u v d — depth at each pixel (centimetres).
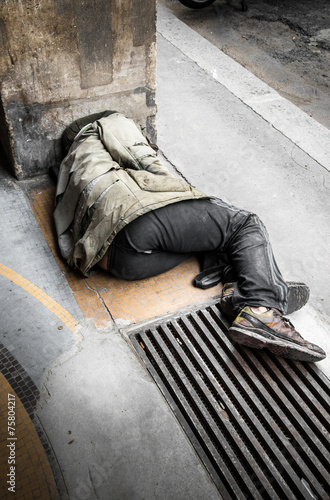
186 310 288
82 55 334
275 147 435
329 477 219
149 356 266
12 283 294
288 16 729
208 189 382
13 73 319
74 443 224
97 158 302
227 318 285
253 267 274
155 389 247
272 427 236
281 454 227
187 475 217
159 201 271
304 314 294
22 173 368
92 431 229
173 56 563
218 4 745
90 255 277
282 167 412
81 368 253
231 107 484
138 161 304
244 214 292
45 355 258
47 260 310
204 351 267
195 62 556
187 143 429
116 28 332
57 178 356
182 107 475
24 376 248
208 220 282
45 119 352
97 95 362
